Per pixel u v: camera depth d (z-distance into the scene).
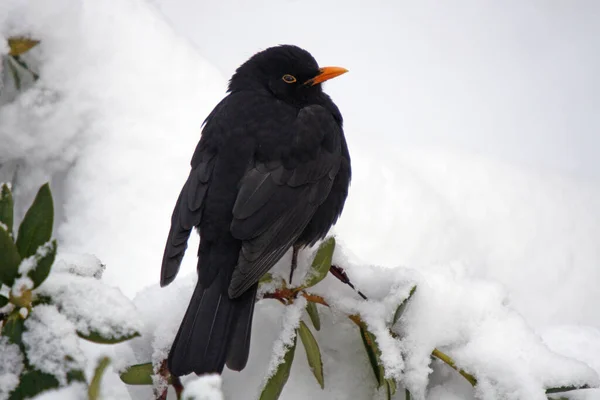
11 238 4.91
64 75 8.61
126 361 6.12
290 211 7.76
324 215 8.23
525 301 9.03
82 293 5.13
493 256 9.08
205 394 4.66
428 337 6.18
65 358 4.93
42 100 8.51
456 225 8.92
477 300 6.43
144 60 9.02
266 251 7.27
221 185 7.76
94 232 8.23
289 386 6.41
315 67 9.14
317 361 6.11
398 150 9.85
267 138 8.02
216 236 7.45
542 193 9.56
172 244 7.18
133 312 5.11
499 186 9.52
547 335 7.51
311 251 8.16
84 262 5.96
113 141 8.59
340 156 8.39
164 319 6.55
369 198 8.76
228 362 6.18
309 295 6.25
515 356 6.13
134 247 8.10
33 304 5.07
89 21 9.05
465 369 6.15
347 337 6.58
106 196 8.35
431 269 6.68
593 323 9.05
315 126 8.25
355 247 8.50
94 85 8.73
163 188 8.38
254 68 9.11
